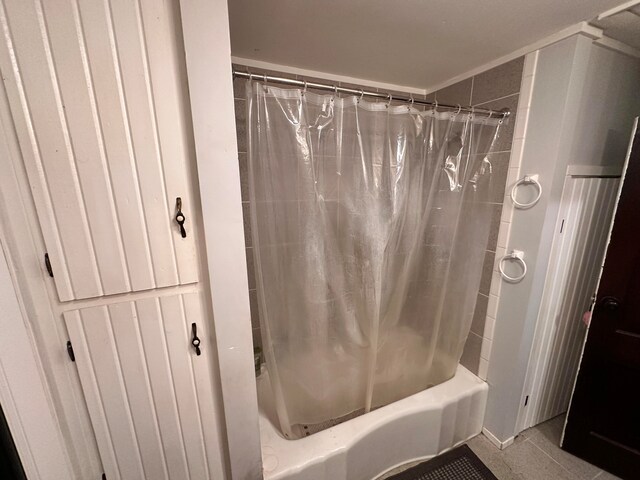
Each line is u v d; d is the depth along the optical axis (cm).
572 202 123
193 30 61
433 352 154
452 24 101
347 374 135
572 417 138
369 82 158
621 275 117
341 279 121
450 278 147
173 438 84
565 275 135
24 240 60
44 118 56
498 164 133
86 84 57
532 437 152
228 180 72
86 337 69
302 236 105
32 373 63
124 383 75
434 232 137
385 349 144
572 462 138
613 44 110
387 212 115
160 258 71
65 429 71
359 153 106
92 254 65
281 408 119
